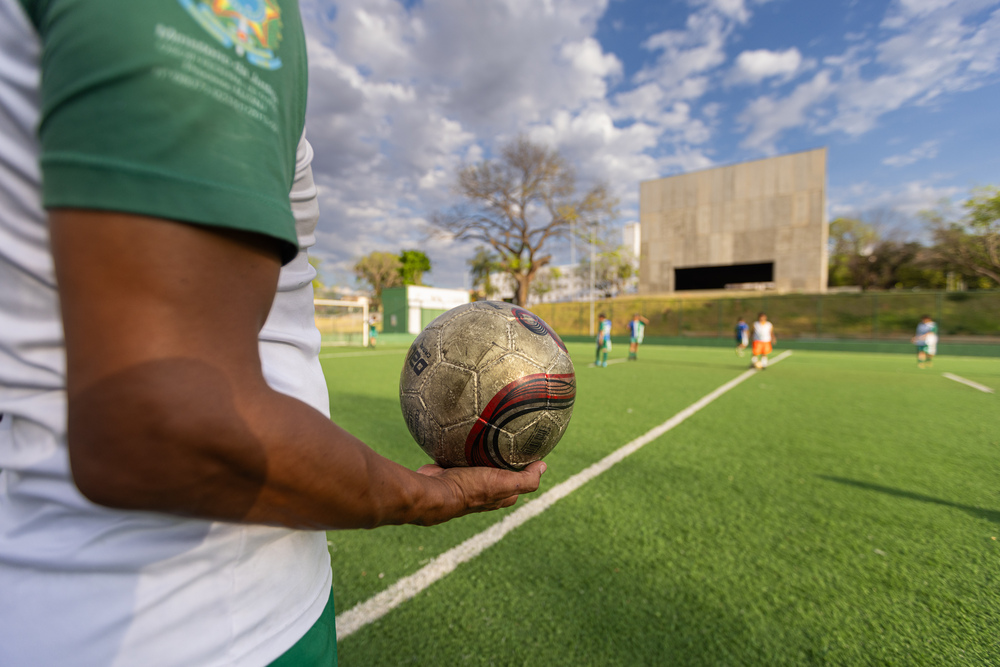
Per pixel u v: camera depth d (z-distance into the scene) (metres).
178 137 0.34
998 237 33.81
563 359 1.04
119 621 0.46
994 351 19.19
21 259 0.39
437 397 0.98
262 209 0.39
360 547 2.72
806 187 37.22
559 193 32.12
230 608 0.51
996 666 1.87
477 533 2.89
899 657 1.91
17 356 0.42
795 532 2.91
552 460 4.37
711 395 8.36
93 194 0.31
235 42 0.39
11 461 0.46
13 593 0.46
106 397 0.32
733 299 32.41
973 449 4.79
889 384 10.04
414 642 1.97
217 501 0.39
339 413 6.47
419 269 61.59
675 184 42.69
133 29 0.33
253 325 0.40
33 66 0.38
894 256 43.75
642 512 3.19
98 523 0.46
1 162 0.38
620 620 2.10
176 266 0.34
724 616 2.14
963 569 2.51
